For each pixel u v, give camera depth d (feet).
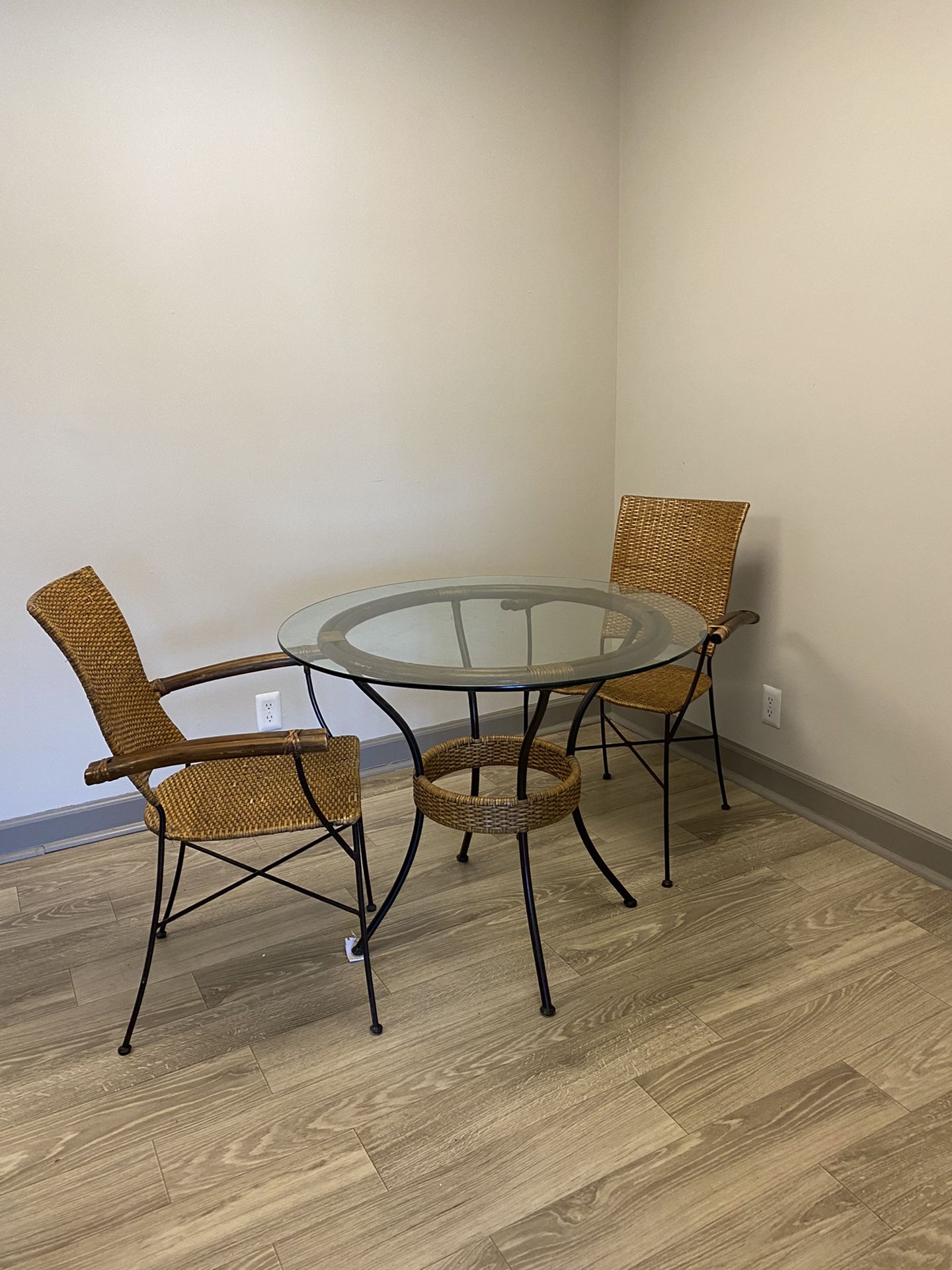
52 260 7.51
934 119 6.75
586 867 7.95
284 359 8.62
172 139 7.76
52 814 8.45
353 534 9.36
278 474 8.83
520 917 7.23
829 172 7.63
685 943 6.81
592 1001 6.20
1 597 7.87
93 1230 4.60
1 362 7.48
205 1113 5.33
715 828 8.59
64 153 7.39
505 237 9.46
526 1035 5.90
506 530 10.25
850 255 7.56
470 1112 5.28
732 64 8.38
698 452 9.52
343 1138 5.12
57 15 7.17
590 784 9.62
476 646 6.28
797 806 8.87
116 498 8.16
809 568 8.38
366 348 8.98
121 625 6.41
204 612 8.78
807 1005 6.10
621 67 9.72
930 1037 5.80
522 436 10.08
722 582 8.41
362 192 8.64
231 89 7.91
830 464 8.02
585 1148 5.00
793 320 8.17
